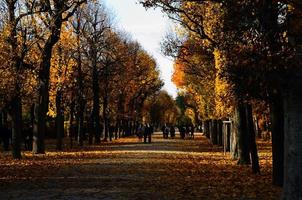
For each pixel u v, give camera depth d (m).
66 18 36.50
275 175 18.61
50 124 80.94
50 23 34.88
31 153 39.97
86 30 60.03
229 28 16.06
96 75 61.69
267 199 15.34
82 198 15.78
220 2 15.10
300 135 12.30
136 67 82.81
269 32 15.00
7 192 17.34
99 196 16.20
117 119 82.56
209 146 55.72
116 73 66.88
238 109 28.78
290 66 12.51
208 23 26.55
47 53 37.47
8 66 31.77
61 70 47.16
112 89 73.19
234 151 33.97
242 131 29.03
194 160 33.00
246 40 15.88
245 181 20.28
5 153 40.28
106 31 64.81
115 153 41.06
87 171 24.95
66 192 17.23
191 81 56.06
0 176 22.58
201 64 43.41
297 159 12.28
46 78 38.53
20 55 32.66
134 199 15.50
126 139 83.69
